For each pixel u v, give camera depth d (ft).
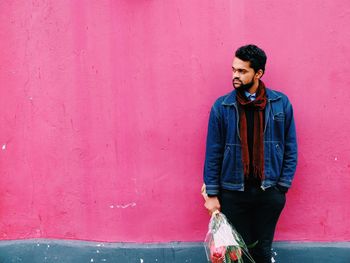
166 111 12.28
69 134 12.48
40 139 12.53
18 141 12.57
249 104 10.79
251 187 11.11
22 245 12.65
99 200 12.59
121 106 12.34
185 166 12.40
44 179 12.62
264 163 10.93
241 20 11.98
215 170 11.23
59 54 12.31
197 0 12.00
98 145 12.45
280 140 11.07
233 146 10.97
